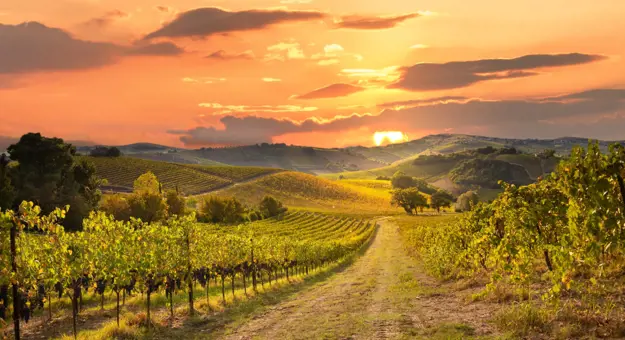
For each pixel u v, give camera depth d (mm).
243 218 116125
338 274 39875
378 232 116375
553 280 10008
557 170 8969
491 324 11906
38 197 73812
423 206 181500
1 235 10625
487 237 15633
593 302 10617
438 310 15469
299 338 13438
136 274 17141
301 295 25391
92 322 19250
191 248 20328
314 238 90938
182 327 17016
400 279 29469
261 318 18000
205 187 175375
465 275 22391
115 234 17016
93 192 93062
